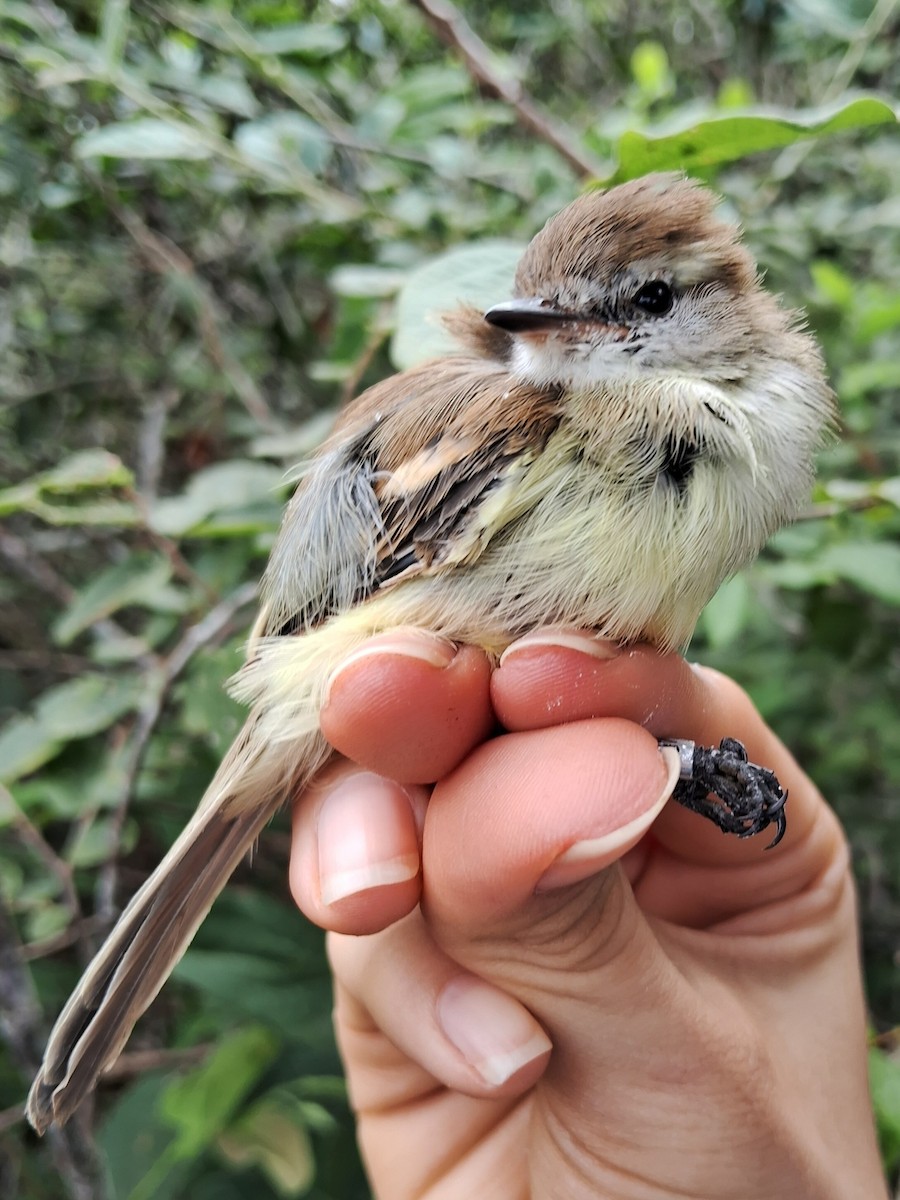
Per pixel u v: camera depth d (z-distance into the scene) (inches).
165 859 4.8
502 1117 5.2
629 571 4.0
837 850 5.4
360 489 4.6
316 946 6.8
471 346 5.1
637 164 5.0
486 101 8.8
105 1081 9.0
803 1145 4.3
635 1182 4.2
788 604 8.4
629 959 4.0
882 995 8.5
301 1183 6.5
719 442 4.2
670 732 4.5
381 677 3.9
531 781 3.8
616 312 4.7
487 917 3.9
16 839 8.7
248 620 6.8
